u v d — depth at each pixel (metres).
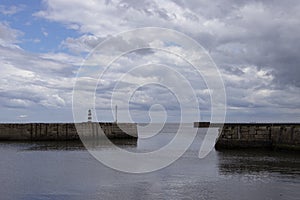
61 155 37.25
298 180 23.05
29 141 59.50
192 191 19.97
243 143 43.41
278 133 41.97
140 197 18.72
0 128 60.31
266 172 26.17
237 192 19.73
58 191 19.97
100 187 20.94
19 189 20.39
